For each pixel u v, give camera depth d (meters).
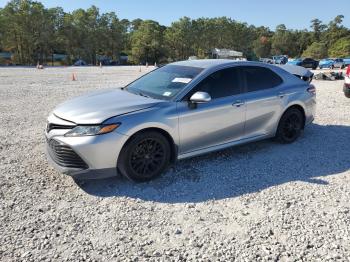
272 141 6.51
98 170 4.29
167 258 3.10
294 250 3.22
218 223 3.69
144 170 4.59
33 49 81.50
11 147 6.05
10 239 3.34
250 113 5.53
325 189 4.52
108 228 3.57
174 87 5.07
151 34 99.25
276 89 5.95
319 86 16.70
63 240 3.35
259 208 4.00
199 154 5.11
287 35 137.62
